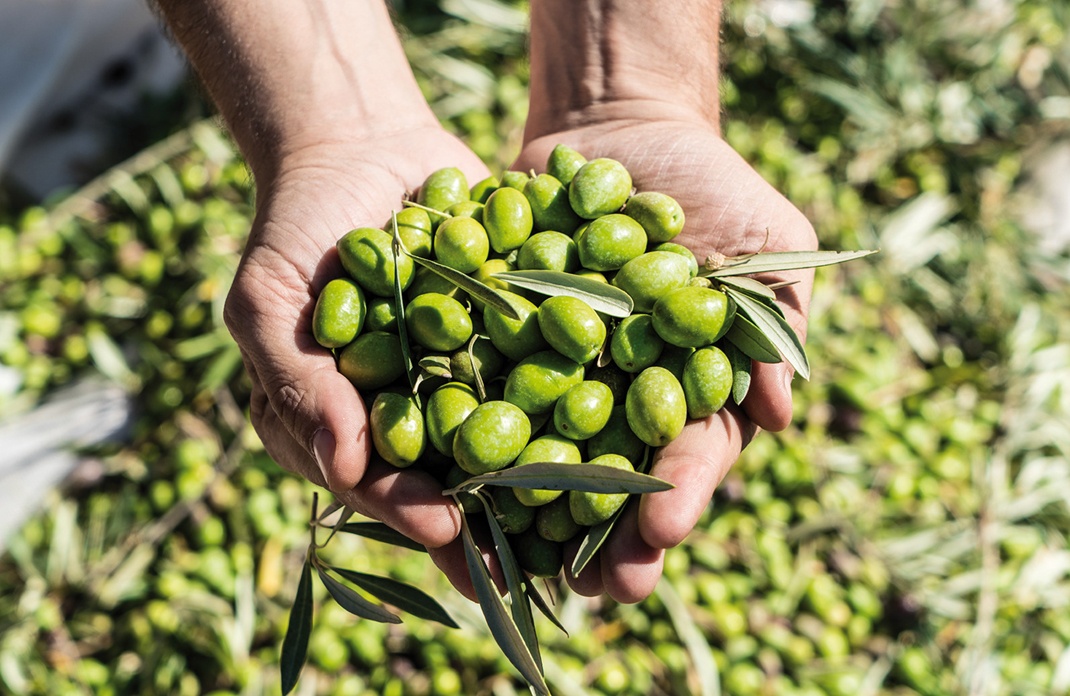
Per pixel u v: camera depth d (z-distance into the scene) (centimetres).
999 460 74
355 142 53
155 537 67
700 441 46
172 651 64
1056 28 92
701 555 68
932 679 67
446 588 66
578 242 47
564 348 45
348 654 65
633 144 54
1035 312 79
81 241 77
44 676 64
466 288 45
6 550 69
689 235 52
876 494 73
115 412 72
